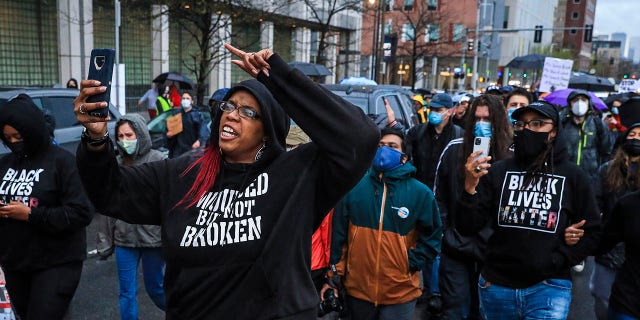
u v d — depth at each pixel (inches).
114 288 213.8
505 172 131.1
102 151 70.7
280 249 70.8
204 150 78.7
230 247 70.4
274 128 75.7
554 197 126.0
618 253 150.3
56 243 133.7
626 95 434.6
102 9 753.6
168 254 73.2
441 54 1657.2
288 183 73.0
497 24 2874.0
